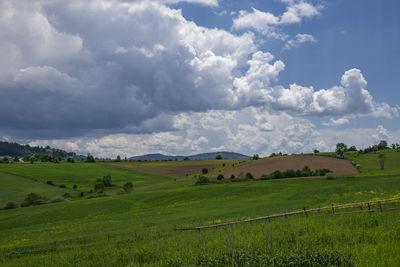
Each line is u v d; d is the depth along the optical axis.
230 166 145.62
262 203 52.44
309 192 58.88
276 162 134.25
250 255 9.16
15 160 197.25
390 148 182.50
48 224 54.06
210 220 36.84
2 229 54.38
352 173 99.50
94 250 20.55
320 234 12.20
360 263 7.66
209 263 9.20
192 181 115.38
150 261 12.48
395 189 47.50
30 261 20.58
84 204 72.44
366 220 15.28
